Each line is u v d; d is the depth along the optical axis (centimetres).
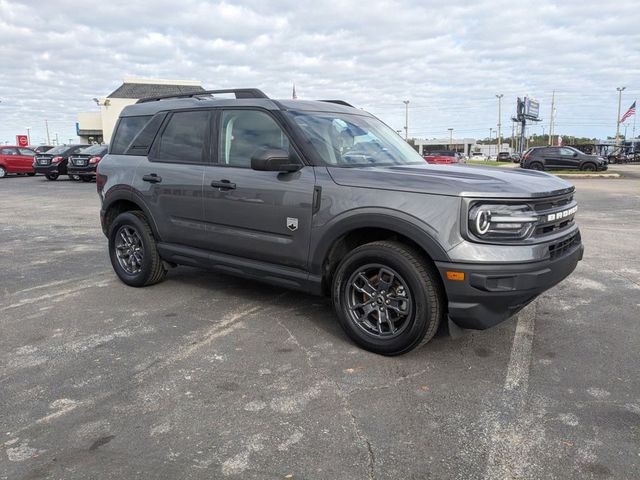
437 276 355
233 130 463
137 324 448
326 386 334
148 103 562
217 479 244
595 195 1591
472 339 411
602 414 299
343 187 382
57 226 1021
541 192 351
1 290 556
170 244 519
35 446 270
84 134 6444
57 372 355
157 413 302
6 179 2511
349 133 456
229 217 453
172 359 376
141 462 256
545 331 429
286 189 411
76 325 446
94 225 1033
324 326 441
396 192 360
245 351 389
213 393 325
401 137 529
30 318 465
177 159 504
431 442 272
